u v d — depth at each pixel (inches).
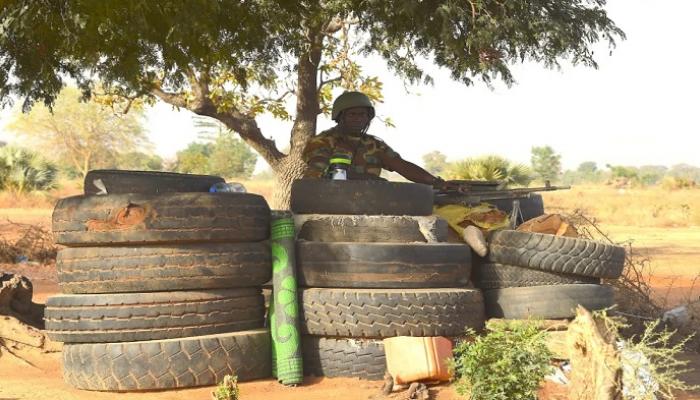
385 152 323.9
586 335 200.5
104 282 260.4
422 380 253.1
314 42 588.7
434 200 324.2
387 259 270.2
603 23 346.9
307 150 319.3
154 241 258.7
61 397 250.7
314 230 281.7
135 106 706.8
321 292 268.1
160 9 319.9
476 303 276.2
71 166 3553.2
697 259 748.0
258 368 266.8
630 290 366.9
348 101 318.0
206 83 636.7
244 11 382.6
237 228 266.5
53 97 395.2
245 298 272.8
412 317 263.3
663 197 2127.2
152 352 254.1
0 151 1765.5
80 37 337.4
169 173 299.0
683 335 340.5
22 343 307.4
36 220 1205.7
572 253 282.4
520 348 223.5
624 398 195.2
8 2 310.3
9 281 331.9
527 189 327.3
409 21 367.2
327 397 247.1
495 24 318.3
